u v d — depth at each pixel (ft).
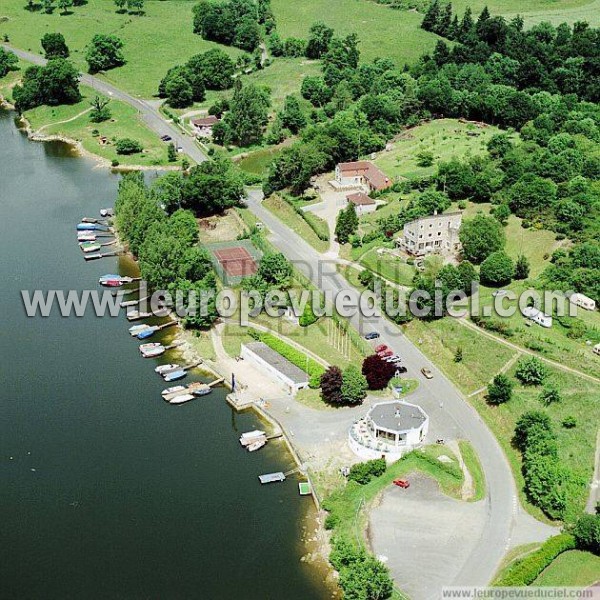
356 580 522.47
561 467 614.75
